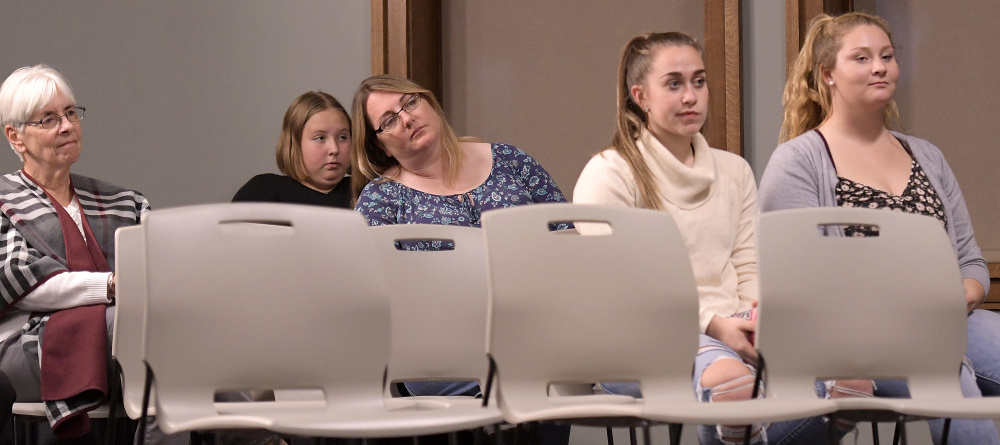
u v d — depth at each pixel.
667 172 4.01
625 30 6.87
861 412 3.32
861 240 3.49
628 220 3.45
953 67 6.28
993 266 5.93
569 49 7.01
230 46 7.40
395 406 3.59
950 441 3.77
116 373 3.65
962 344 3.52
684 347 3.43
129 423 4.31
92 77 7.61
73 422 4.08
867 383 3.79
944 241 3.56
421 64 7.11
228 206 3.24
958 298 3.53
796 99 4.51
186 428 2.95
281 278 3.25
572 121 7.01
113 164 7.57
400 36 7.00
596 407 3.02
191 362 3.14
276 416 3.04
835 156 4.19
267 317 3.22
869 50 4.13
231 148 7.38
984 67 6.20
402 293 3.74
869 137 4.23
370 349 3.30
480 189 4.44
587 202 3.99
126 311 3.64
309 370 3.24
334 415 3.09
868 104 4.12
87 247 4.62
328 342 3.26
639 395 3.88
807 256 3.43
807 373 3.40
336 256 3.31
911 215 3.55
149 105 7.53
